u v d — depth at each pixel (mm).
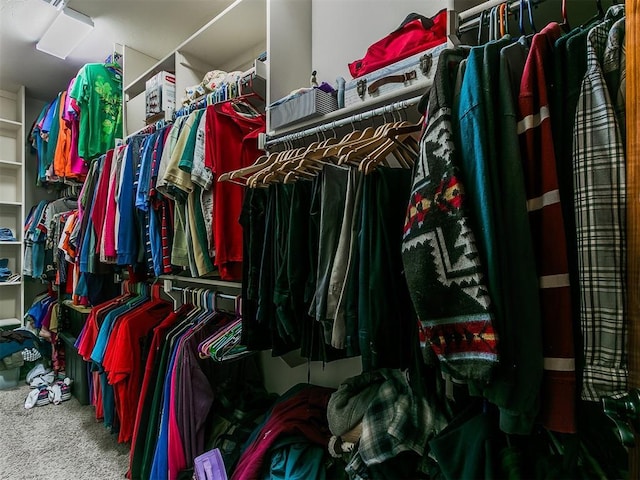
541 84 606
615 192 532
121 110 2566
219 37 1871
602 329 527
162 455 1456
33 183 3643
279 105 1355
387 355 836
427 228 624
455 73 674
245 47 1961
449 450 771
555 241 569
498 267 556
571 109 599
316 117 1242
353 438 1101
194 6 2084
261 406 1664
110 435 2117
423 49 1029
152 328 1820
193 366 1545
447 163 610
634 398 477
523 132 598
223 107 1531
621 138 542
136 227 1877
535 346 550
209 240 1474
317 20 1655
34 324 3188
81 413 2428
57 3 2062
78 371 2615
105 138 2514
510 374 545
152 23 2264
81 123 2467
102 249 1944
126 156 1883
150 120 2211
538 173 588
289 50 1554
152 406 1581
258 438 1334
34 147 3475
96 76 2498
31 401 2518
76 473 1734
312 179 1094
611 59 576
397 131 896
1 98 3410
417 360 843
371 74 1112
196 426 1511
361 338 849
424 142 660
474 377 565
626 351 510
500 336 546
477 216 576
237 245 1459
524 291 556
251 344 1242
